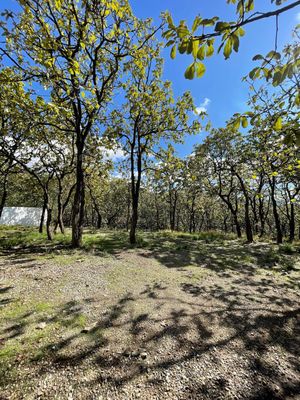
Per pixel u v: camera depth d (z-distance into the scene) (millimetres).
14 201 34406
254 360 3006
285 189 18156
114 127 10531
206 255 9547
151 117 11797
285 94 2189
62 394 2342
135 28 8219
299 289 5758
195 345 3279
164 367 2801
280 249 11328
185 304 4617
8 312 3914
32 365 2713
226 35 1333
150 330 3602
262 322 4047
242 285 5930
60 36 6484
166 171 12078
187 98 11023
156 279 6039
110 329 3568
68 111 4840
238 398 2391
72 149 13766
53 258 7730
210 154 17578
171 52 1473
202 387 2512
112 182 28766
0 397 2273
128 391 2422
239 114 2057
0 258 7645
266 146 4578
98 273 6266
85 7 6824
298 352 3225
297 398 2422
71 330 3479
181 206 45906
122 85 9750
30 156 12984
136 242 12211
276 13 1266
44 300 4438
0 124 9742
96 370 2699
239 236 18281
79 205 10008
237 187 18859
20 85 4781
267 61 1468
